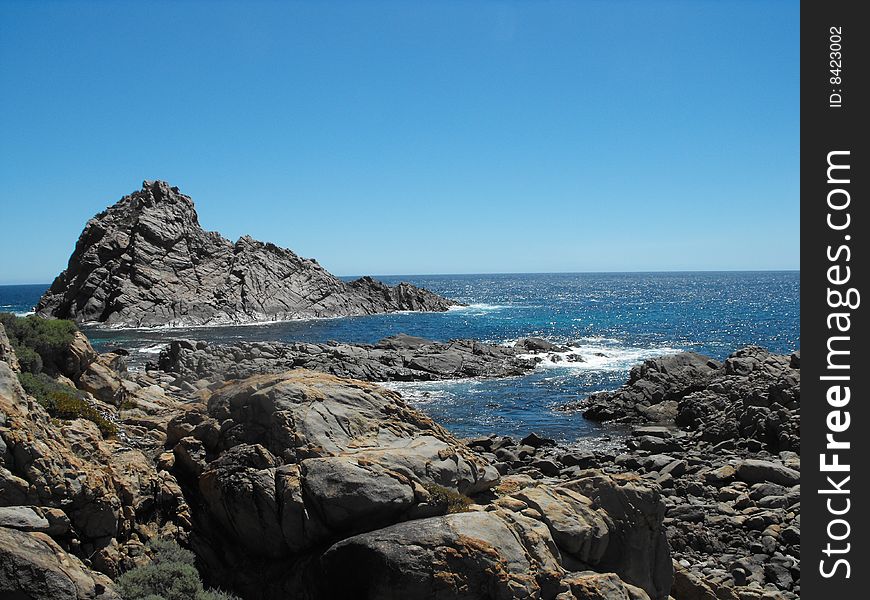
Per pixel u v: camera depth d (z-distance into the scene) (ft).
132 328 284.00
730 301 499.92
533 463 79.15
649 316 356.59
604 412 117.70
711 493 68.28
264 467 40.45
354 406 45.96
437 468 42.34
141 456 44.45
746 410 98.07
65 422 43.65
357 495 37.65
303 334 267.59
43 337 57.62
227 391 48.49
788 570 51.37
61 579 30.27
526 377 164.55
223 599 36.42
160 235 326.24
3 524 31.45
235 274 339.36
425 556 33.63
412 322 323.37
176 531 40.47
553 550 38.42
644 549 43.29
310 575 36.14
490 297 592.19
